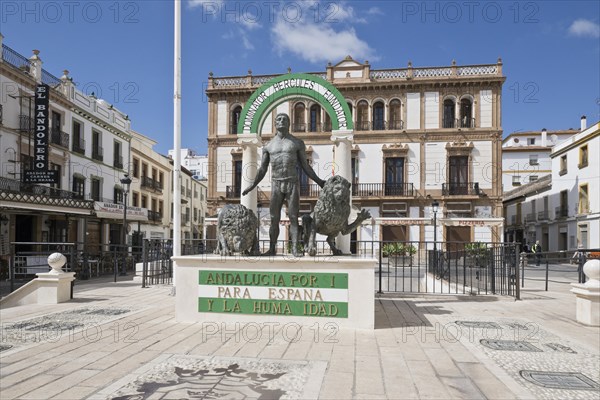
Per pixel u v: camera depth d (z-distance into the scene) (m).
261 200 27.25
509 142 46.31
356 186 28.38
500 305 8.04
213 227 24.80
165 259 12.88
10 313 7.02
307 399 3.25
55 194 20.89
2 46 18.44
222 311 5.97
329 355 4.42
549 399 3.28
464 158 27.97
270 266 5.86
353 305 5.66
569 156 30.95
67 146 22.70
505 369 4.02
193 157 54.25
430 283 12.28
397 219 26.19
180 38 9.94
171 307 7.61
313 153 28.67
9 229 18.34
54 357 4.33
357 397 3.30
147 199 33.72
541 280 14.00
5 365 4.07
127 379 3.66
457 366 4.10
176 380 3.65
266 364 4.09
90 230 24.05
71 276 8.70
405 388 3.51
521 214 39.88
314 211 6.29
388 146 28.31
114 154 28.36
